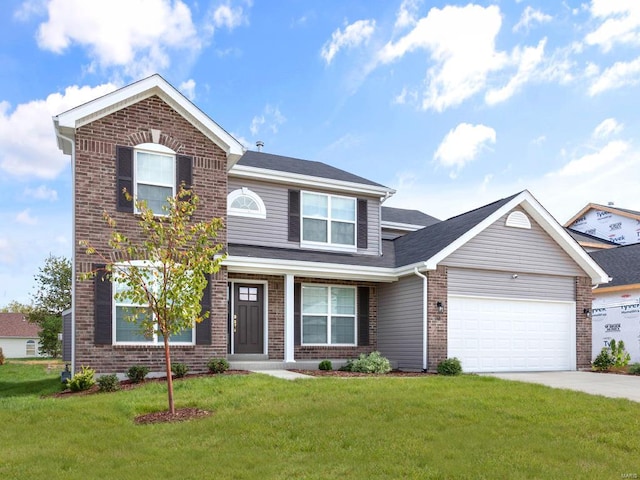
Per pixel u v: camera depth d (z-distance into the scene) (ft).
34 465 23.26
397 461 23.71
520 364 58.34
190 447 25.67
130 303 45.80
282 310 57.52
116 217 46.16
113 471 22.45
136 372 43.29
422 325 54.39
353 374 49.80
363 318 61.26
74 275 44.45
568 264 61.72
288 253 58.13
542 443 26.63
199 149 50.34
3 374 73.72
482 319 56.90
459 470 22.72
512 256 58.44
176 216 33.78
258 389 37.47
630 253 82.33
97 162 46.09
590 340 62.08
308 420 29.40
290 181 61.00
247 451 24.95
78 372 43.60
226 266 50.44
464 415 30.99
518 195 58.13
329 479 21.54
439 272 54.70
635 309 72.59
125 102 47.52
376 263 60.08
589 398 37.24
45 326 131.03
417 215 86.33
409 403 33.32
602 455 25.29
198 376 45.57
